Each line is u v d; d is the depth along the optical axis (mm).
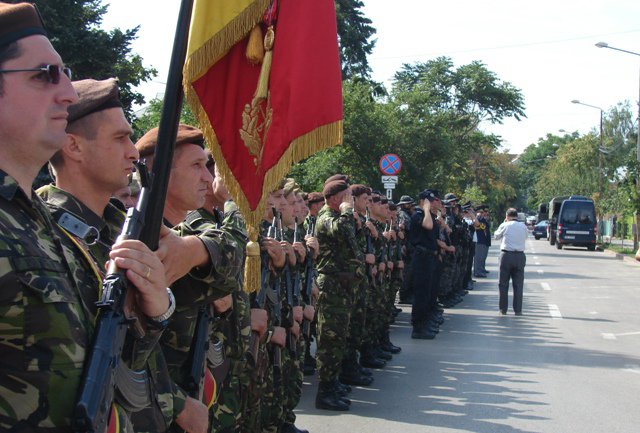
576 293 17203
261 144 3105
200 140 3229
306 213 6660
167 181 2152
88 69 10227
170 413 2352
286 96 3154
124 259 1917
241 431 4395
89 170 2342
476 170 57188
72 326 1684
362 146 20016
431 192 10914
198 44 2701
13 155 1799
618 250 35844
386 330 9453
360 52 25672
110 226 2402
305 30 3195
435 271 11898
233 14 2760
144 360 2111
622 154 57281
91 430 1637
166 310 2043
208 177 3266
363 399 7164
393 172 15977
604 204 41844
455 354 9539
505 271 13531
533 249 39625
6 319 1581
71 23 9992
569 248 41406
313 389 7699
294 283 5457
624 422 6438
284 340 4922
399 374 8320
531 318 13031
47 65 1810
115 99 2387
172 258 2441
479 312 13891
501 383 7891
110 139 2348
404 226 12492
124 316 1861
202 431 2604
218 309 3252
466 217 18266
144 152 3180
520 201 99625
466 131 39344
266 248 4617
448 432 6055
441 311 12359
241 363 3713
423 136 21922
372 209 9562
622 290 17844
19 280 1591
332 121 3205
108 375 1729
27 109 1787
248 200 3105
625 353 9680
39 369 1619
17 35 1792
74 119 2312
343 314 6785
